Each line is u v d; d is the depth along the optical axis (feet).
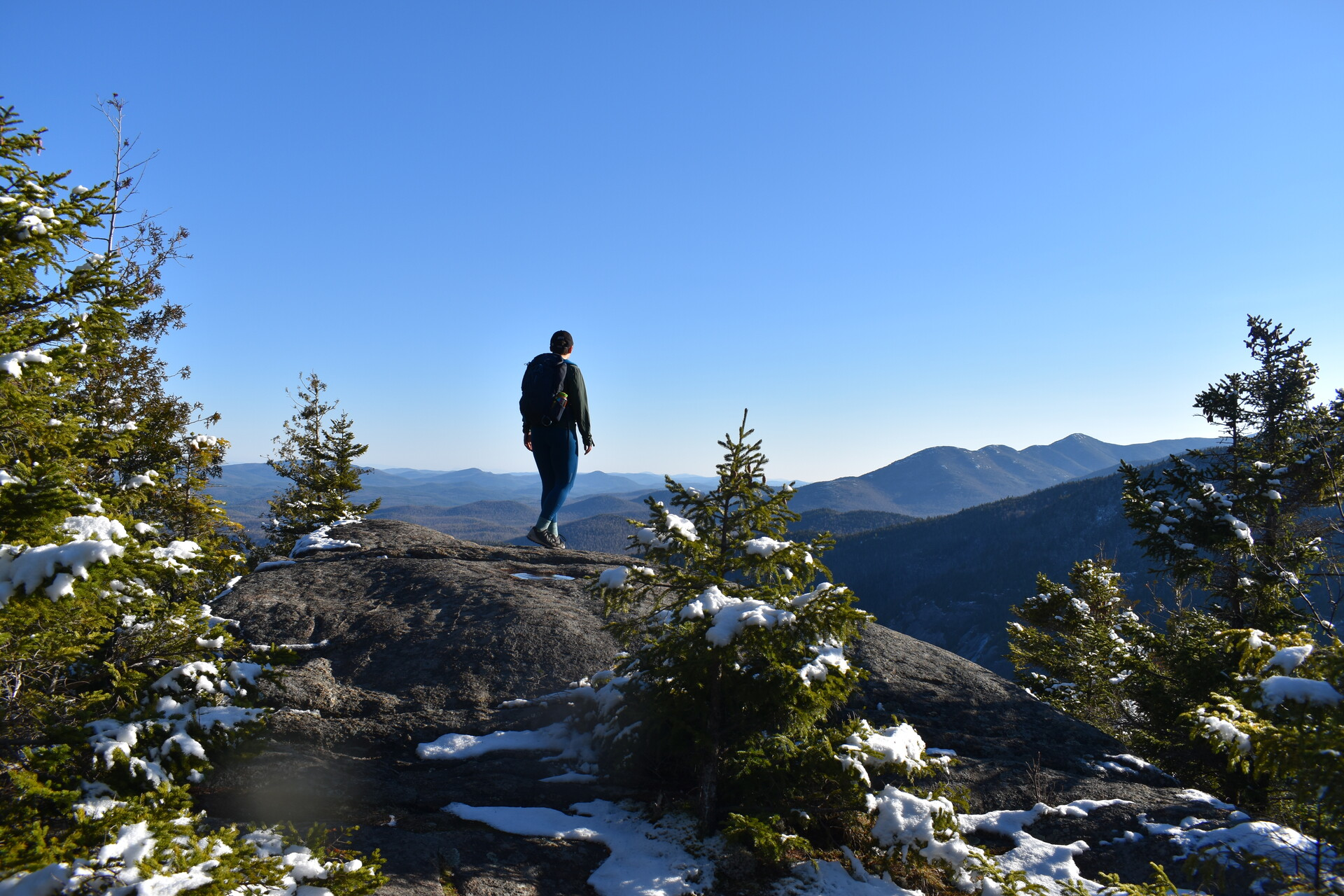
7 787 9.96
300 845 9.75
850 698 17.80
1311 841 12.40
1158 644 30.04
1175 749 25.05
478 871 11.05
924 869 12.10
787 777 12.64
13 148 12.26
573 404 24.59
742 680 12.66
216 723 12.15
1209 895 11.56
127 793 10.37
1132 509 38.11
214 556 13.56
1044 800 14.23
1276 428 38.81
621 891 10.77
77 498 10.24
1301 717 10.45
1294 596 35.42
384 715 16.29
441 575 24.06
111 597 10.39
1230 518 34.27
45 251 12.12
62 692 12.26
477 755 15.12
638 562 13.66
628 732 13.99
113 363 30.22
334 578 24.18
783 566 13.74
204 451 38.29
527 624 20.03
